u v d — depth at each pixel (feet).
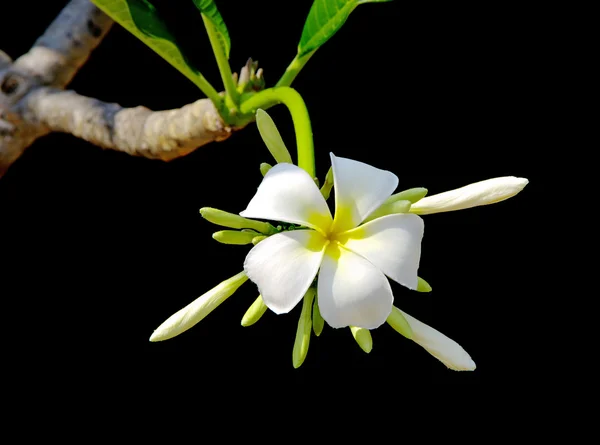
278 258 1.92
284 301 1.91
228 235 2.05
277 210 1.93
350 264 1.92
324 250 1.94
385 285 1.91
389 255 1.93
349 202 1.95
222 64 2.35
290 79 2.36
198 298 2.05
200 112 2.48
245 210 1.94
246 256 1.93
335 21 2.24
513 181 2.01
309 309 2.04
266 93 2.27
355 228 1.95
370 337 1.98
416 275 1.94
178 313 2.04
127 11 2.25
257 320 2.04
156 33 2.28
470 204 2.02
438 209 2.04
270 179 1.96
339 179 1.96
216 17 2.24
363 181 1.96
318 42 2.29
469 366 2.04
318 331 2.05
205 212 2.04
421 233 1.95
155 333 2.04
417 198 2.02
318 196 1.95
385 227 1.94
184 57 2.34
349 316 1.91
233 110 2.42
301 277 1.92
